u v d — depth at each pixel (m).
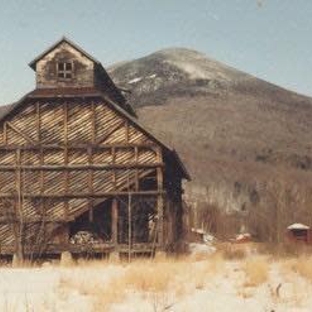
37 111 45.84
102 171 45.12
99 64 45.84
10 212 44.72
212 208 107.00
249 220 95.94
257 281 24.75
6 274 31.28
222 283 24.86
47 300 18.95
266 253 51.06
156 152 44.84
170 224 47.16
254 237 84.88
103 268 34.50
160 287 21.95
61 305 18.39
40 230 44.44
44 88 46.06
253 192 186.12
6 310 16.91
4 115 45.59
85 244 44.22
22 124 45.84
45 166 45.28
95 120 45.50
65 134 45.53
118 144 45.06
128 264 38.47
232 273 29.41
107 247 44.06
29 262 42.59
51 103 45.94
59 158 45.44
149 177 45.44
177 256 43.78
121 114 45.38
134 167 44.88
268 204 88.81
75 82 46.09
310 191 93.44
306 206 83.88
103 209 47.03
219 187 192.12
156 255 43.00
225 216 108.94
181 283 23.75
